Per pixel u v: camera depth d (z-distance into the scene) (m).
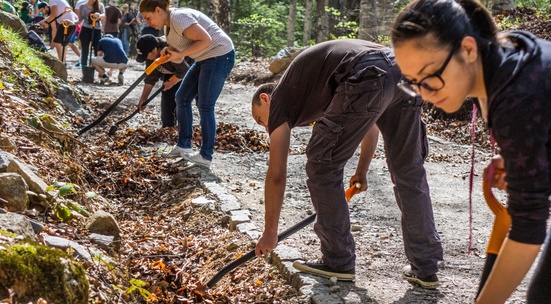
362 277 4.28
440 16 2.06
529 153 1.99
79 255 3.70
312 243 4.91
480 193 6.75
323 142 3.72
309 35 25.92
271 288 4.19
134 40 23.41
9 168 4.36
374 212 5.95
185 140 7.35
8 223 3.37
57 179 5.34
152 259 4.89
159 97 11.95
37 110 7.36
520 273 2.12
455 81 2.11
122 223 5.62
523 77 2.01
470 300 3.99
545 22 12.38
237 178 6.94
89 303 3.28
